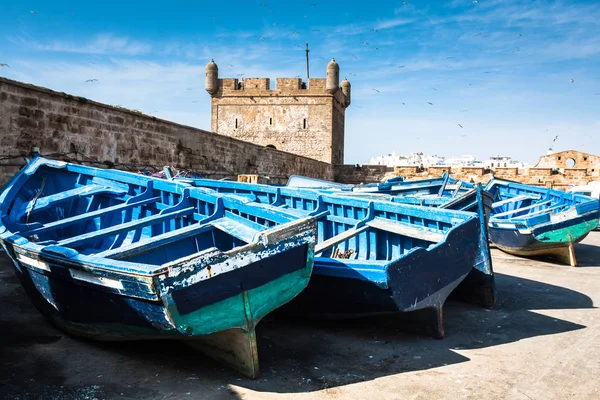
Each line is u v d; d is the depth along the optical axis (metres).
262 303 4.57
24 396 3.97
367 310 5.66
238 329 4.43
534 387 4.45
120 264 4.08
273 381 4.49
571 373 4.77
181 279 3.89
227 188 10.55
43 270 4.91
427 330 5.88
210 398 4.10
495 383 4.53
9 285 7.00
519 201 15.73
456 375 4.71
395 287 5.21
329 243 6.53
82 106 11.47
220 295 4.20
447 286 5.89
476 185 7.56
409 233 6.48
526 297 7.95
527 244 11.09
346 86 44.72
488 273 7.25
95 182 8.12
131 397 4.06
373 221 7.32
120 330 4.62
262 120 38.31
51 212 7.75
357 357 5.19
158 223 6.72
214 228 6.14
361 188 14.31
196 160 17.20
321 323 6.46
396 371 4.81
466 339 5.83
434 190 14.26
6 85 9.36
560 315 6.89
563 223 10.79
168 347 5.24
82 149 11.50
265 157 24.41
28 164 8.09
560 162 36.97
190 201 6.96
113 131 12.62
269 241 4.47
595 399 4.21
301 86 39.00
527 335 5.98
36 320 5.80
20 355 4.78
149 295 3.82
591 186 21.33
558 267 10.80
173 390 4.22
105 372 4.53
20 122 9.73
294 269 4.81
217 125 38.75
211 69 38.38
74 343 5.21
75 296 4.73
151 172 14.09
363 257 7.36
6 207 6.98
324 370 4.81
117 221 7.58
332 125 38.00
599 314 6.94
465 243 6.09
